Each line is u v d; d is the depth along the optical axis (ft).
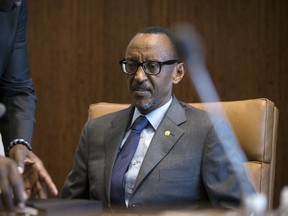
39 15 21.22
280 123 19.69
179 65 12.28
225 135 11.65
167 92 12.11
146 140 11.93
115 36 20.89
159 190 11.28
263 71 19.85
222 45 20.08
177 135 11.70
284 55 19.72
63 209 7.04
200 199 11.45
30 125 10.78
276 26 19.77
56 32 21.18
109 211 8.63
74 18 21.11
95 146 12.45
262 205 5.73
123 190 11.60
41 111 21.25
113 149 12.08
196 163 11.48
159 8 20.59
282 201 6.09
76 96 21.08
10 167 7.23
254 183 12.37
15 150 9.34
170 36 12.19
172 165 11.41
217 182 11.19
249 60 19.93
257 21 19.88
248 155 12.75
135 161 11.77
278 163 19.62
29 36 21.25
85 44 21.06
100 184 11.92
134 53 11.99
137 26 20.75
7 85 11.03
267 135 12.72
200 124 11.77
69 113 21.12
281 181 19.54
